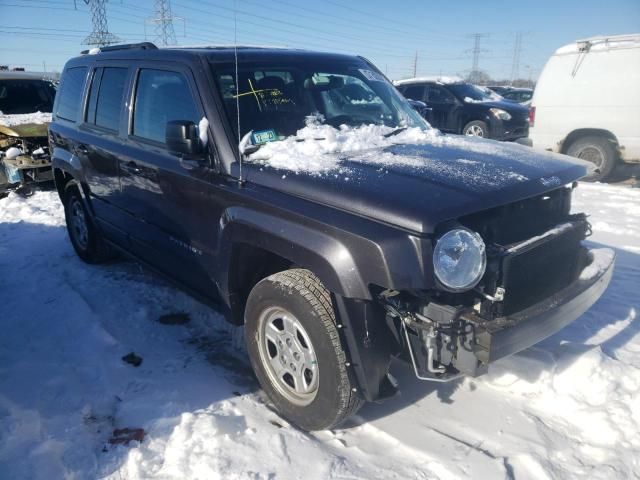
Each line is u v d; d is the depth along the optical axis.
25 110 10.00
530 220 2.64
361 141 3.10
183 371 3.28
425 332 2.25
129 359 3.43
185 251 3.44
